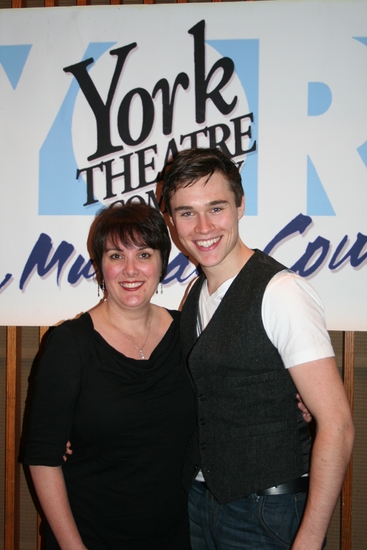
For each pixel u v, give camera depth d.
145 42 1.62
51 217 1.66
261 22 1.58
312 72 1.57
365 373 1.81
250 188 1.60
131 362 1.10
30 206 1.67
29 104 1.66
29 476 1.86
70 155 1.65
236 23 1.59
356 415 1.82
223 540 1.07
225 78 1.60
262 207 1.60
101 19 1.63
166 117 1.63
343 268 1.58
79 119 1.65
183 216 1.06
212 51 1.60
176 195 1.05
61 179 1.66
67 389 1.04
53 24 1.64
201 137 1.62
